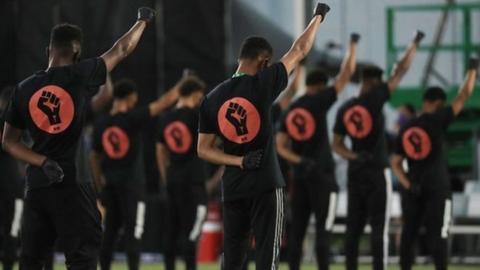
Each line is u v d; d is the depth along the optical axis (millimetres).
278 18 36844
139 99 38531
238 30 37688
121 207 26703
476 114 38281
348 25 37156
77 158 16172
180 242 27141
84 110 16125
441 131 25250
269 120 16609
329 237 25516
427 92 25359
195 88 26578
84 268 16203
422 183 25281
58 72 16000
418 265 34938
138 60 38531
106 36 38500
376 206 24953
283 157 25562
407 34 37812
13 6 38656
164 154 26812
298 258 25734
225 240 17219
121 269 33250
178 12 38344
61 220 16188
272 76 16484
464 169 38875
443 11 37594
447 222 25359
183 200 26656
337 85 25078
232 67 37844
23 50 38719
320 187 25328
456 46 38062
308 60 36625
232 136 16609
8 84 38688
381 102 24859
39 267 16656
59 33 16234
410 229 25719
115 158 26578
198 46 38156
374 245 24953
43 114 15930
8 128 16250
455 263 35781
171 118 26578
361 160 24906
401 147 25484
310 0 35438
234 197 16859
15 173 26750
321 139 25359
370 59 37250
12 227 26766
